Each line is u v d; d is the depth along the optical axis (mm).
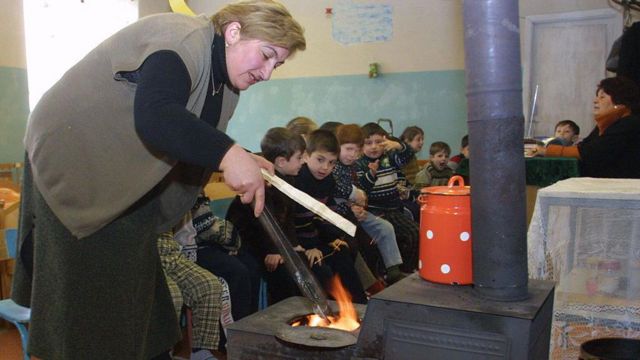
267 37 1182
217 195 2971
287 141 2482
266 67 1228
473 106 1191
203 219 2314
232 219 2541
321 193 2744
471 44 1181
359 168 3523
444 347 1149
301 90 6875
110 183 1158
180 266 2156
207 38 1174
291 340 1412
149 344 1357
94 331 1179
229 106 1326
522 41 6008
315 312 1629
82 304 1170
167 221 1396
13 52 4602
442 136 6320
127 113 1142
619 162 2906
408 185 4199
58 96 1158
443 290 1279
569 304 1750
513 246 1184
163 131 1007
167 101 1024
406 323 1188
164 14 1190
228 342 1550
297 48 1246
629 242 1715
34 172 1188
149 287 1288
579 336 1738
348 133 3113
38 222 1217
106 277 1192
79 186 1154
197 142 1011
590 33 5777
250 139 7172
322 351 1405
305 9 6762
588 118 5848
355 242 2941
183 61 1087
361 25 6555
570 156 3035
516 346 1090
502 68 1159
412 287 1308
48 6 5777
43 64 5809
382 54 6500
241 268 2293
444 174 4645
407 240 3523
